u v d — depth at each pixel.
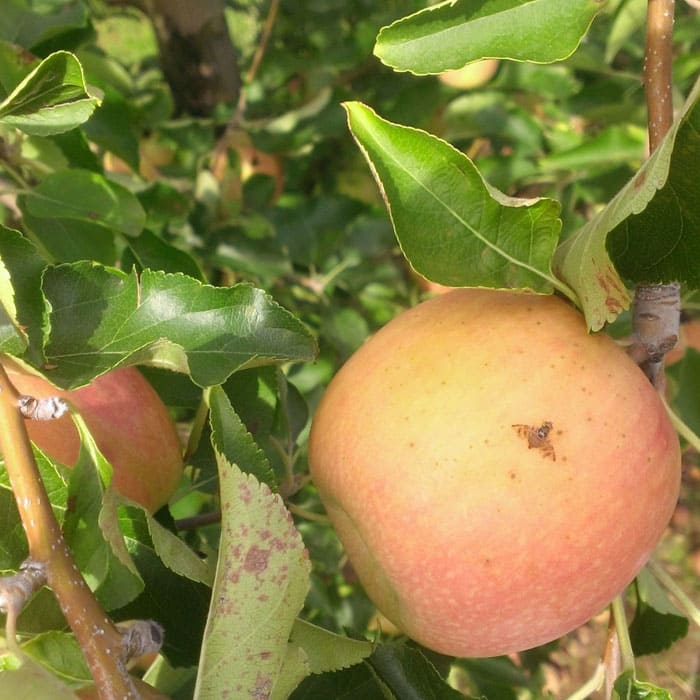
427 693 0.17
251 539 0.14
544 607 0.16
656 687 0.16
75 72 0.14
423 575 0.16
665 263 0.17
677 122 0.15
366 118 0.16
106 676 0.12
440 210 0.16
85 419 0.17
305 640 0.15
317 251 0.35
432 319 0.17
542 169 0.35
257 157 0.37
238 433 0.15
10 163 0.25
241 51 0.48
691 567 0.58
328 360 0.35
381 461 0.16
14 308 0.15
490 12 0.17
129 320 0.16
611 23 0.32
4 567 0.15
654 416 0.16
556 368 0.16
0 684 0.12
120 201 0.24
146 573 0.17
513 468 0.15
